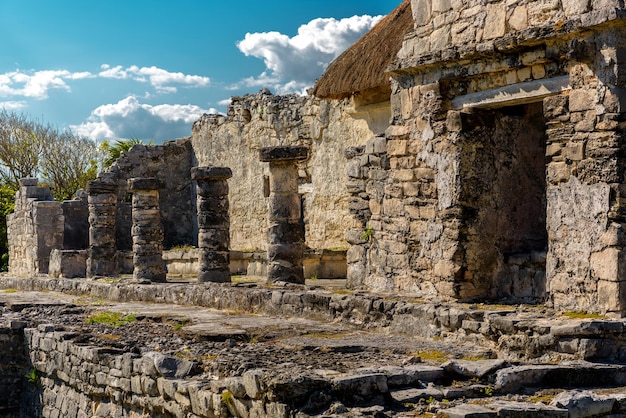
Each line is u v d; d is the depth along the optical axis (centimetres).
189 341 999
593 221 867
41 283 1977
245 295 1273
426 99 1079
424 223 1088
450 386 728
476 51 984
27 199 2559
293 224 1459
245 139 2525
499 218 1059
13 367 1241
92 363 992
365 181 1215
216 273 1619
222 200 1639
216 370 829
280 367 780
